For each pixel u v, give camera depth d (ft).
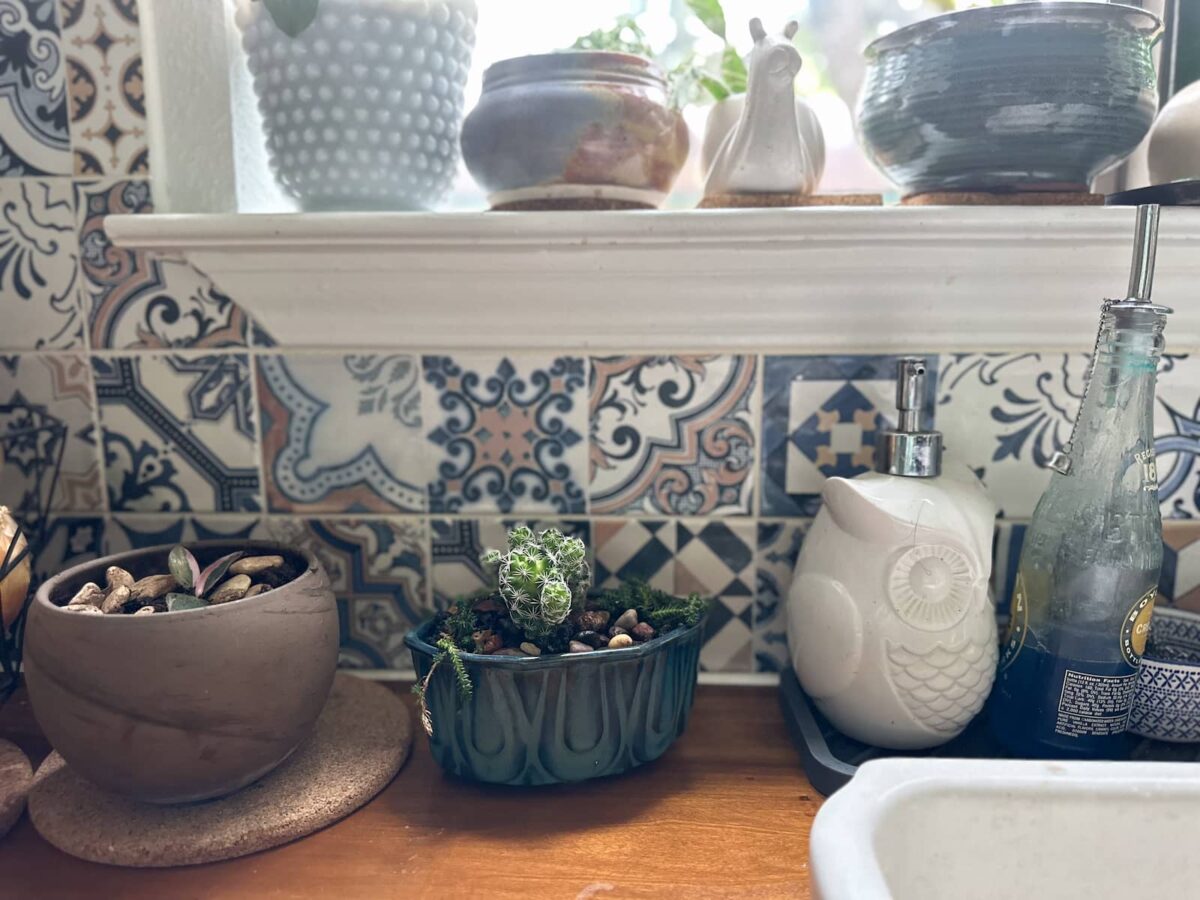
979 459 1.95
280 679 1.44
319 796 1.52
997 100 1.61
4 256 1.97
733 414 1.96
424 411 2.00
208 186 2.03
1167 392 1.89
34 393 2.03
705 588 2.05
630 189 1.83
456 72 1.91
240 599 1.46
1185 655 1.76
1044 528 1.62
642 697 1.57
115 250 1.95
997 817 1.14
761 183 1.80
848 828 1.00
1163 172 1.80
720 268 1.77
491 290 1.84
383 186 1.87
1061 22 1.57
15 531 1.71
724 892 1.33
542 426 1.99
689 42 2.26
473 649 1.58
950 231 1.67
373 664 2.12
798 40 2.24
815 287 1.81
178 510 2.06
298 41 1.74
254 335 1.98
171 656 1.33
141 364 2.00
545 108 1.71
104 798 1.53
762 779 1.65
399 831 1.49
